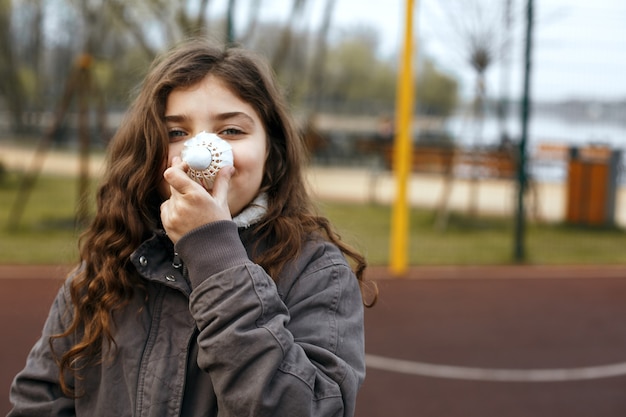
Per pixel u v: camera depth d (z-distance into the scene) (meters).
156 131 1.41
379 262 7.51
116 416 1.35
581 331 5.35
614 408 3.92
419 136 17.84
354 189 13.91
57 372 1.44
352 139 18.20
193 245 1.26
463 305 5.96
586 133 10.41
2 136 19.42
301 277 1.40
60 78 18.11
